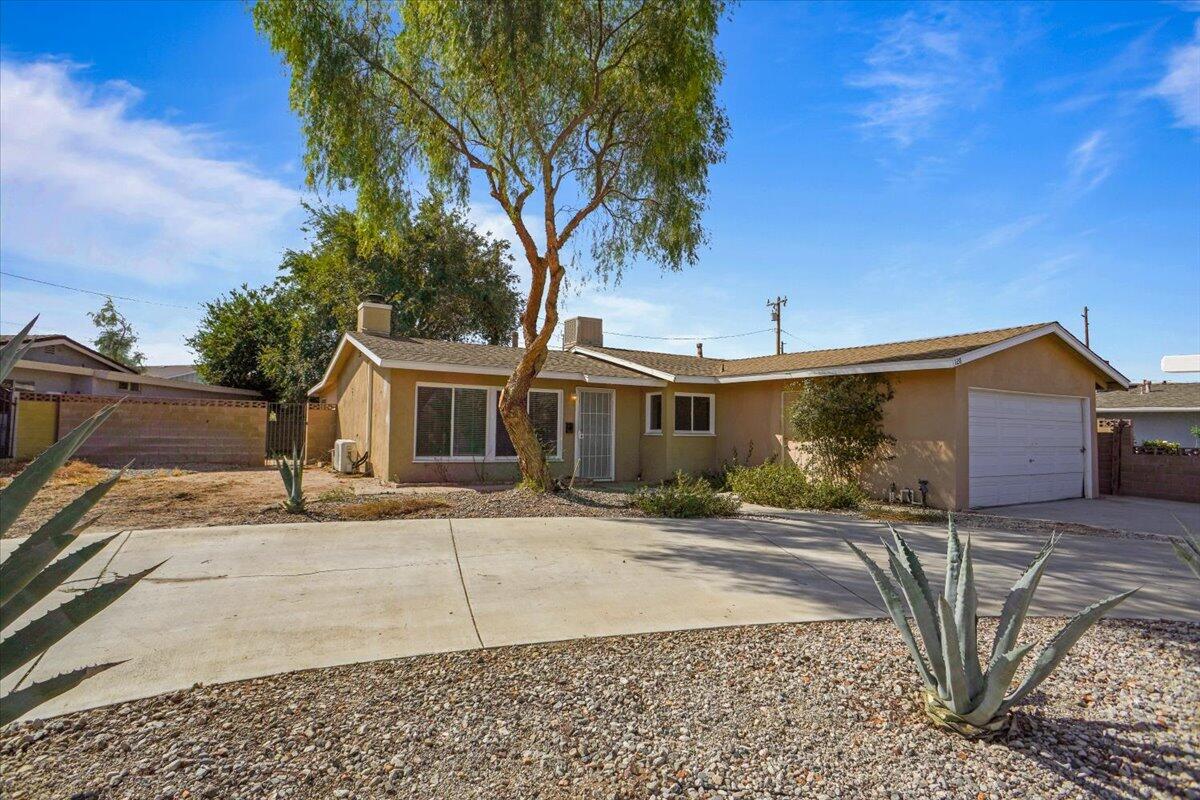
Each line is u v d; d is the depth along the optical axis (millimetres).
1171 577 6801
